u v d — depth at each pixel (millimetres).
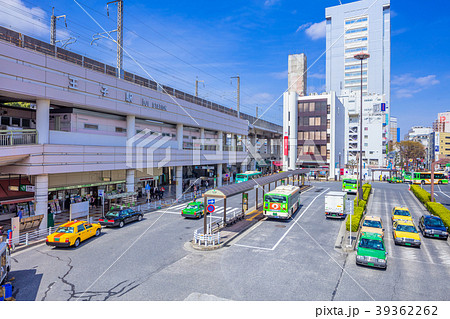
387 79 115438
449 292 12906
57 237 18266
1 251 12836
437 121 159375
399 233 20344
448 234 22344
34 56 21359
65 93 23750
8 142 20562
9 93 20344
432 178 33250
